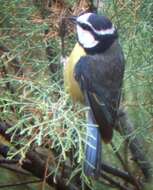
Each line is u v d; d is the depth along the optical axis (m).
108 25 4.42
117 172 4.76
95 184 4.74
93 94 4.34
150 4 4.47
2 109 3.87
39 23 4.23
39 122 3.51
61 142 3.36
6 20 4.28
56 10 4.23
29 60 4.19
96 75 4.36
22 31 4.24
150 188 4.77
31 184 4.77
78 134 3.42
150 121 4.51
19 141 3.63
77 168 3.69
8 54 4.12
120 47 4.48
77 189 4.35
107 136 4.17
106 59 4.41
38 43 4.23
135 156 4.80
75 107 3.83
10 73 4.18
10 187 4.73
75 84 4.32
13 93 3.94
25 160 4.33
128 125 4.66
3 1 4.24
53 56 4.29
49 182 4.31
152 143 4.67
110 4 4.52
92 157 3.78
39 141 3.33
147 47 4.45
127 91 4.63
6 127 4.01
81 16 4.35
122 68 4.43
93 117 4.09
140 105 4.56
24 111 3.69
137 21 4.45
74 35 4.45
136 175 4.90
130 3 4.46
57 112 3.52
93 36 4.39
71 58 4.38
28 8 4.29
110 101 4.36
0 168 4.74
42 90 3.75
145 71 4.45
